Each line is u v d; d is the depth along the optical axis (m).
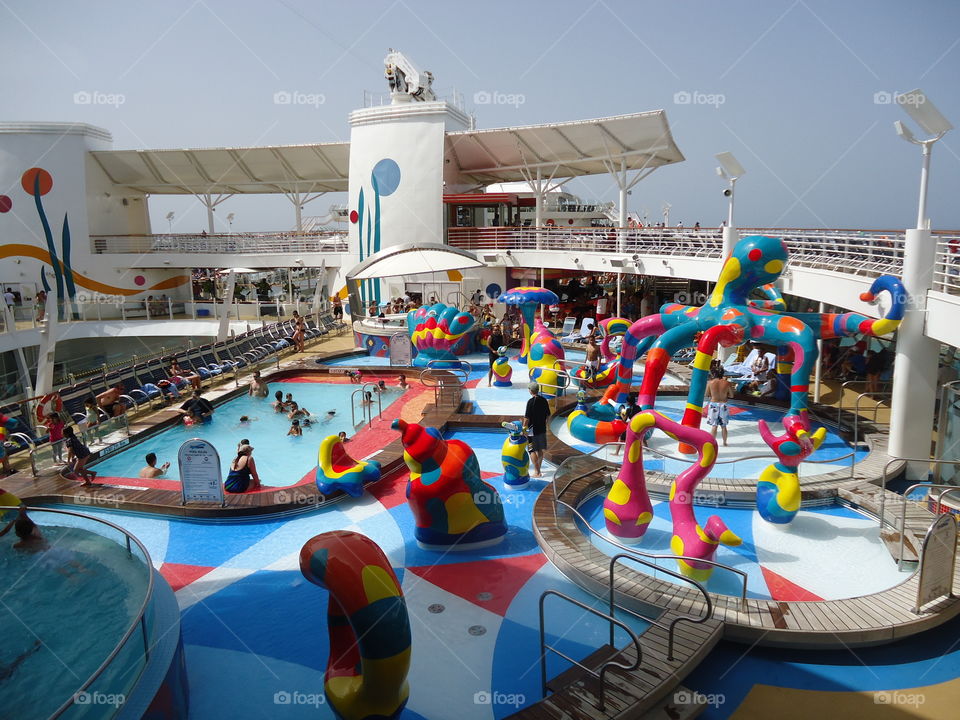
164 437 14.68
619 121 24.77
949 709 5.91
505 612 7.54
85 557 6.68
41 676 5.41
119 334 29.66
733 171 16.84
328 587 5.04
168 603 6.50
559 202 46.84
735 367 17.59
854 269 13.05
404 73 32.78
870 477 10.82
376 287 32.69
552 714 5.55
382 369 20.41
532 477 11.77
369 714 5.18
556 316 30.36
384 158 31.08
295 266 34.03
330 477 10.40
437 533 8.89
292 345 26.42
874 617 6.84
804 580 8.09
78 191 33.22
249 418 16.33
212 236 35.25
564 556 8.43
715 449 8.26
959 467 10.17
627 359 13.82
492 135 29.19
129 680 5.11
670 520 9.89
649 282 33.97
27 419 17.45
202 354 21.27
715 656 6.67
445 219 31.48
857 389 17.03
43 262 32.69
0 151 31.42
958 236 12.49
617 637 6.96
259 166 35.44
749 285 11.95
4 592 6.53
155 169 35.25
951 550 7.12
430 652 6.79
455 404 16.17
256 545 9.25
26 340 22.72
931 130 10.42
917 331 11.13
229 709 6.00
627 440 8.98
